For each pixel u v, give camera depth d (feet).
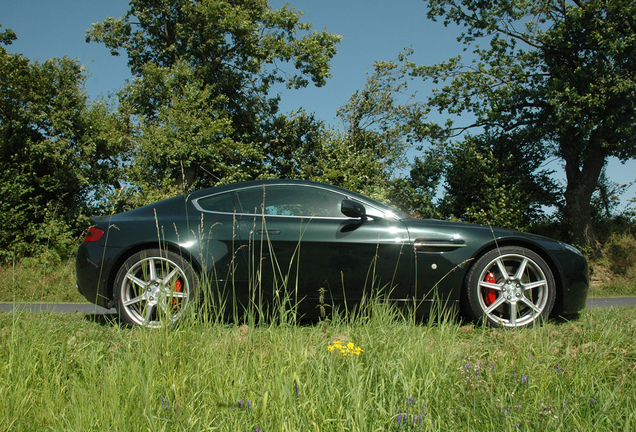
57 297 26.81
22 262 34.86
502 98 51.52
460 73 55.16
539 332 11.48
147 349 9.41
